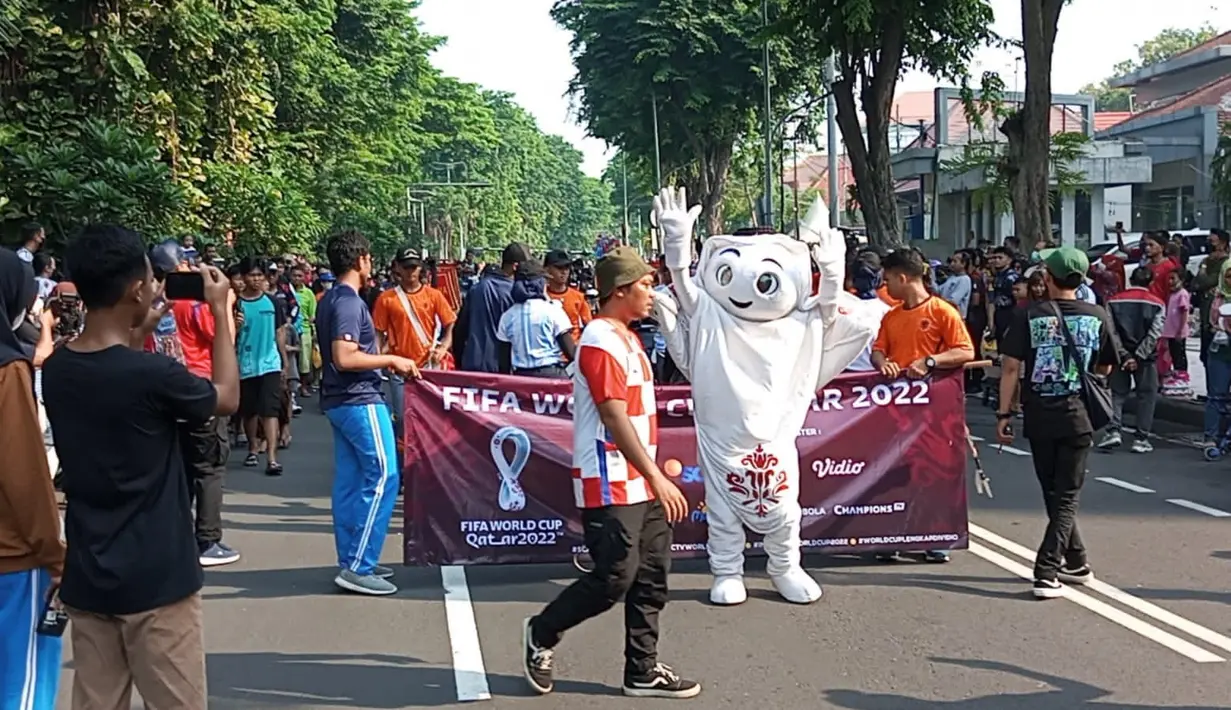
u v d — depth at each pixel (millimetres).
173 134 18406
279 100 30172
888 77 22062
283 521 9023
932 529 7250
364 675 5598
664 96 42406
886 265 7383
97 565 3531
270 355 10938
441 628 6305
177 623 3619
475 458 6980
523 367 9328
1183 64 46906
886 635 6023
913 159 34312
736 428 6379
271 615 6562
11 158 14250
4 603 3740
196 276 3736
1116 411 11812
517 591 6996
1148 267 12914
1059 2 17781
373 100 38062
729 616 6379
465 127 64812
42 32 15320
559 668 5645
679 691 5234
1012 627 6117
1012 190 18406
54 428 3553
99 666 3643
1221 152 30438
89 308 3580
